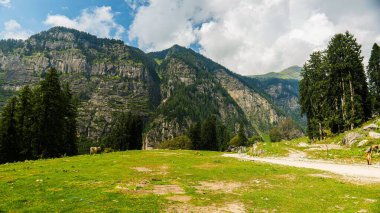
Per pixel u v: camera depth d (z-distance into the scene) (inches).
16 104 2674.7
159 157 1847.9
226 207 652.1
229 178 1055.6
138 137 4864.7
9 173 1067.9
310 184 933.8
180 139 5575.8
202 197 737.0
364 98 3011.8
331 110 2955.2
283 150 2274.9
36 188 796.0
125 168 1270.9
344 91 2819.9
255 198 738.8
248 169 1290.6
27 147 2596.0
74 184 858.8
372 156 1610.5
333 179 1013.2
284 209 643.5
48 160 1651.1
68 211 578.9
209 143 5462.6
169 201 681.6
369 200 713.6
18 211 573.9
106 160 1600.6
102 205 625.0
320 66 3053.6
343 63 2778.1
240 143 5979.3
